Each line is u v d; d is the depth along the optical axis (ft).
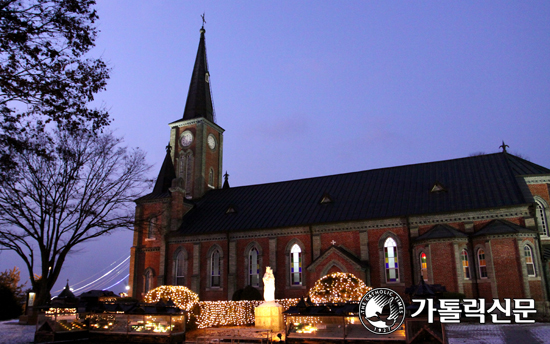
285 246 139.95
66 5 46.09
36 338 77.51
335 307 69.31
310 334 68.90
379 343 63.21
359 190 146.41
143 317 78.38
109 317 80.59
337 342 65.46
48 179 95.09
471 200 121.19
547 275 108.17
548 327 81.51
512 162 134.62
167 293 106.32
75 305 87.35
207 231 153.17
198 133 194.80
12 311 132.77
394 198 135.13
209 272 150.51
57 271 98.43
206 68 216.13
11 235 95.96
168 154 184.85
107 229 103.71
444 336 59.36
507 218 113.29
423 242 116.67
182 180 169.48
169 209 165.07
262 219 149.18
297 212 146.00
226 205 168.45
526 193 118.01
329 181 159.84
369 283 122.52
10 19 42.42
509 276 104.83
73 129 59.77
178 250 158.61
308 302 74.90
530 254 106.32
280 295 136.46
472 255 112.37
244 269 144.56
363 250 127.44
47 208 96.22
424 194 131.64
